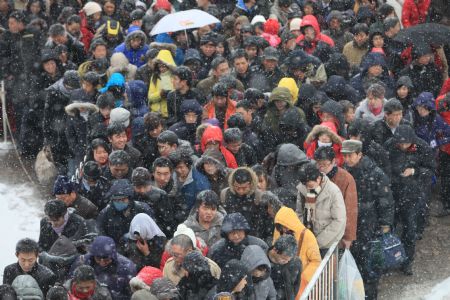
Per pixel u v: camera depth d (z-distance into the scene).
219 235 23.11
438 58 33.66
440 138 30.12
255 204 23.70
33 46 35.84
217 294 18.86
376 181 25.52
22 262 21.64
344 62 32.53
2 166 34.22
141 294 20.16
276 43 36.53
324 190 23.92
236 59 31.98
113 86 30.45
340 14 36.81
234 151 26.41
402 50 34.06
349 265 23.98
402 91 30.34
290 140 27.67
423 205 27.97
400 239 27.84
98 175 25.53
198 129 27.31
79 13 40.22
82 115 30.50
